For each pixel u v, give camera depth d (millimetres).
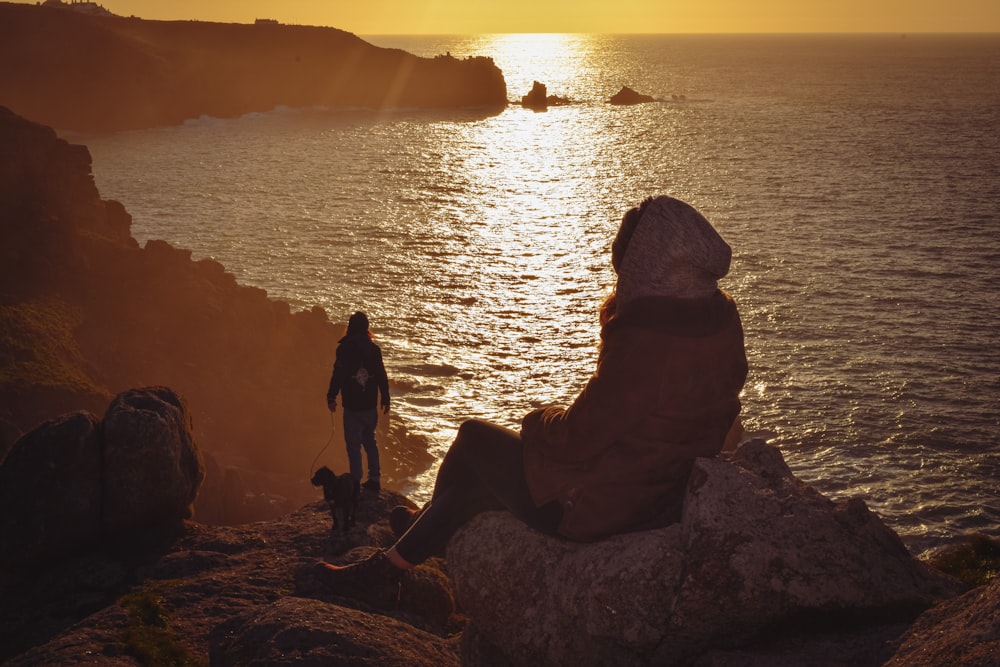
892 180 94750
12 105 132125
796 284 52812
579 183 97000
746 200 83875
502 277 54500
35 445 6707
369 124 155000
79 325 28703
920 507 26750
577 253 62250
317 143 128000
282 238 64875
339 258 58594
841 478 28625
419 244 63938
